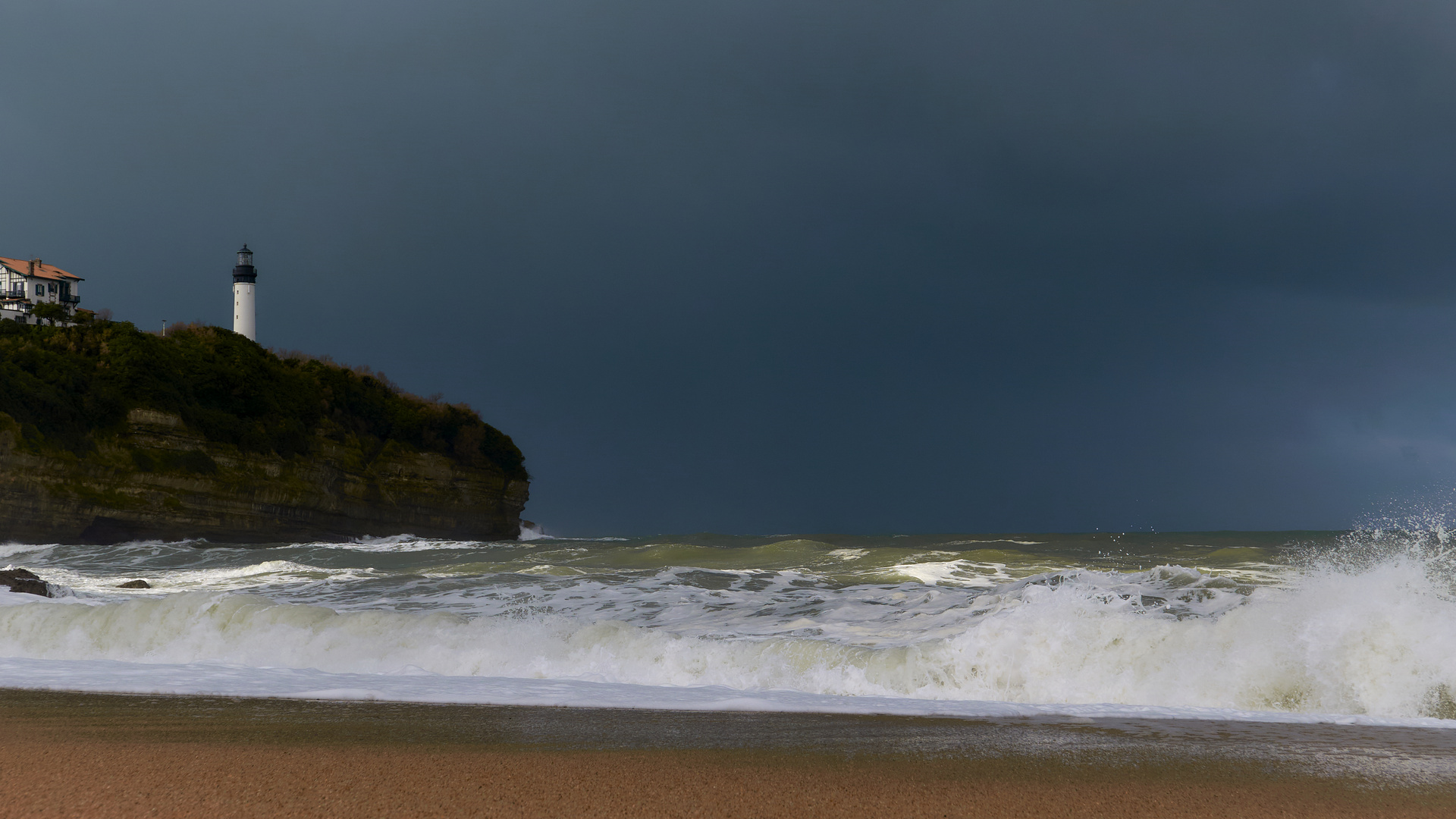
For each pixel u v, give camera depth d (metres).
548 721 5.64
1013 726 5.51
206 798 3.50
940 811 3.43
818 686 7.85
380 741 4.86
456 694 6.79
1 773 3.94
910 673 7.76
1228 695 6.85
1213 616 8.18
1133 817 3.36
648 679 8.37
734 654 8.40
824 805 3.49
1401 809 3.49
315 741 4.84
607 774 4.00
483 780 3.85
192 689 7.00
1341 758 4.50
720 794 3.66
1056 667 7.51
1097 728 5.44
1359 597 7.30
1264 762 4.36
